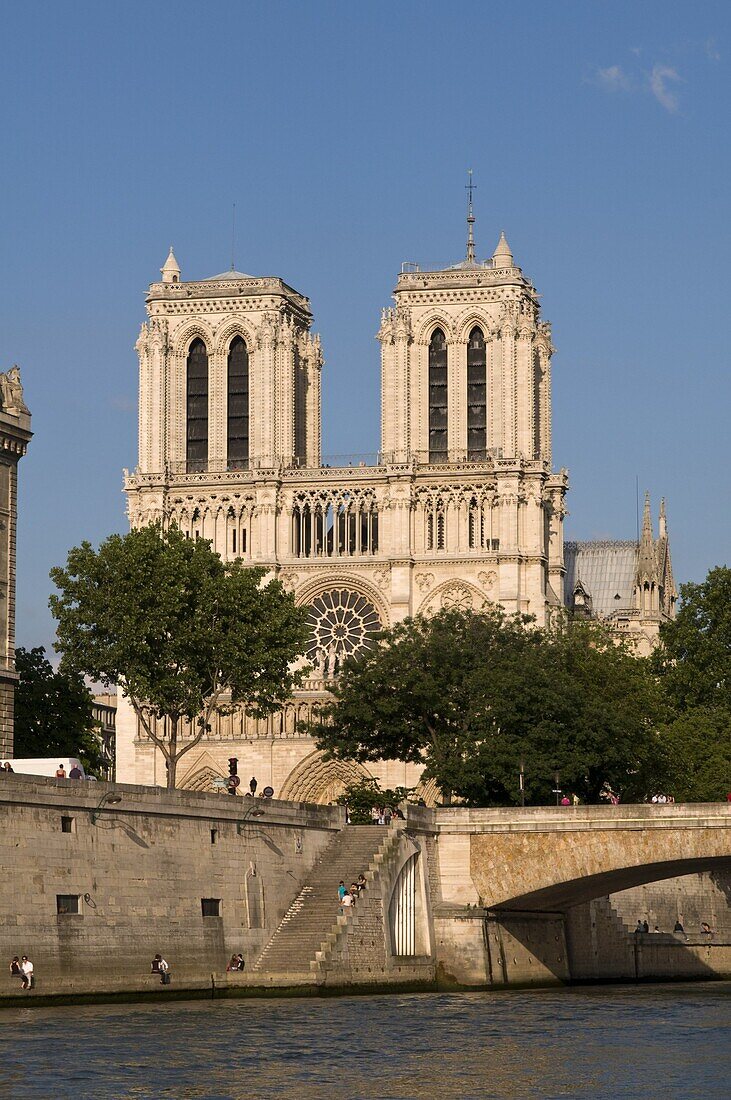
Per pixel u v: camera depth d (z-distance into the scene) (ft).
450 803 579.48
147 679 558.56
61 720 556.10
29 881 382.01
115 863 406.82
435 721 585.63
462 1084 306.14
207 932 433.48
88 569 561.43
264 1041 346.33
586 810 488.44
